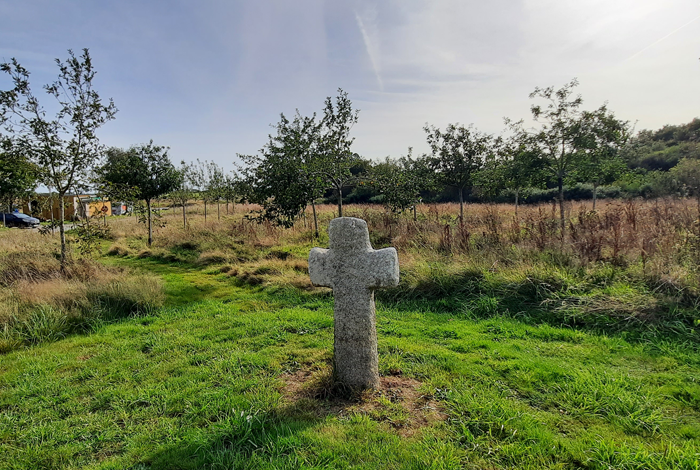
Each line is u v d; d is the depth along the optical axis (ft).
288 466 7.81
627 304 16.20
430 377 11.96
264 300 22.85
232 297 24.04
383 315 18.99
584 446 8.39
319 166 29.99
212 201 84.17
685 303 15.96
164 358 14.28
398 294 21.71
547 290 18.90
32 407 11.00
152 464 8.19
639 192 64.69
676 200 42.14
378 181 31.22
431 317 18.49
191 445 8.68
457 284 21.35
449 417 9.68
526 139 34.91
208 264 35.12
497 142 39.24
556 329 15.87
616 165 34.78
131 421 10.07
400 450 8.32
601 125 31.81
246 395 10.96
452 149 40.42
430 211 52.24
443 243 28.35
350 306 10.89
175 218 75.61
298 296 22.93
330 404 10.46
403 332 16.31
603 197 79.10
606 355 13.34
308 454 8.29
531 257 22.77
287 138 32.09
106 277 24.85
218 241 42.42
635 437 8.78
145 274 29.37
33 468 8.30
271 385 11.64
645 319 15.40
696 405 10.02
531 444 8.48
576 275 19.67
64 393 11.71
